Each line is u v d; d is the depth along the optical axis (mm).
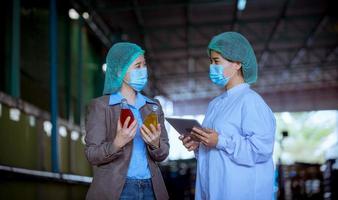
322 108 30188
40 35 10438
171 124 3119
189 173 14734
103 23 16141
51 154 10234
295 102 30578
